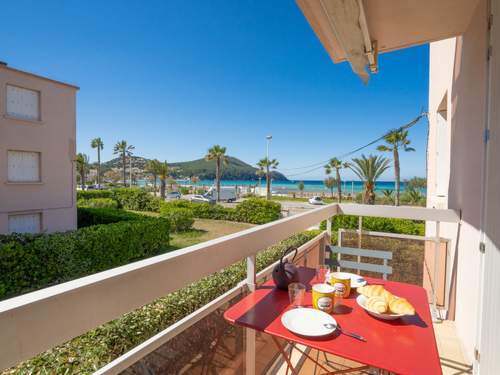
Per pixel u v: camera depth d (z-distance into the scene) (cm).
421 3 181
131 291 75
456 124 251
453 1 182
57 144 791
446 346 214
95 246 598
